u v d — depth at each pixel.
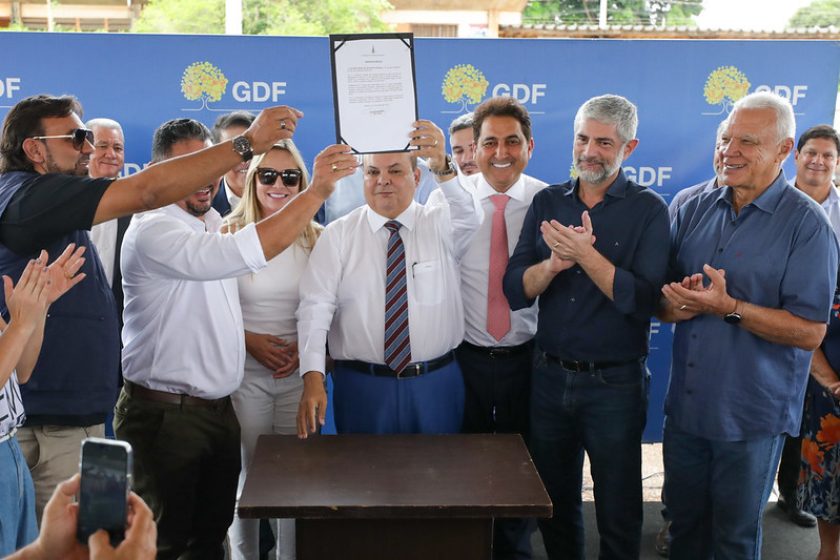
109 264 3.08
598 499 2.60
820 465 2.85
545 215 2.64
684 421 2.42
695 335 2.40
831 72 3.65
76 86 3.57
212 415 2.39
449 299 2.52
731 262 2.33
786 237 2.26
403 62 2.17
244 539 2.66
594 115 2.46
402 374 2.42
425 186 3.25
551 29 6.62
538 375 2.65
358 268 2.45
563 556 2.78
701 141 3.72
